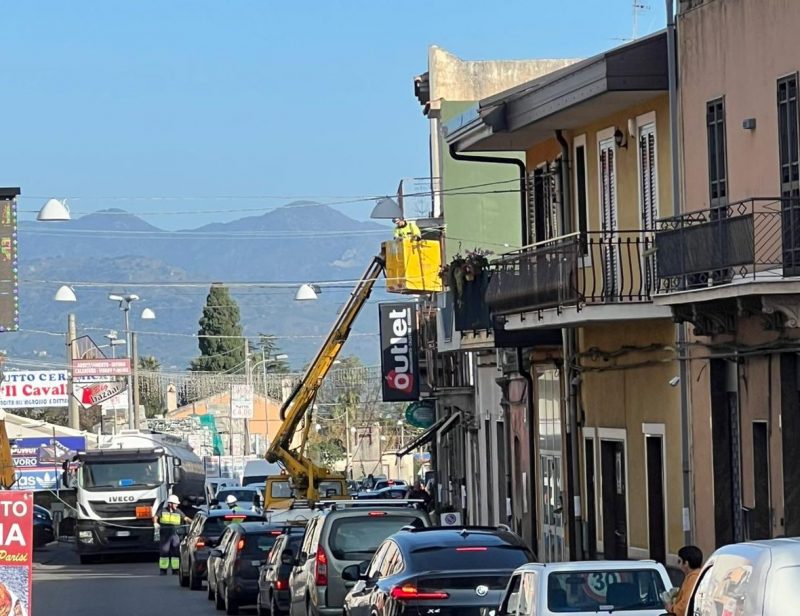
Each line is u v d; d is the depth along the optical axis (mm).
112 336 139000
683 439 39938
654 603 22469
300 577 38094
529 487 56469
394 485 109750
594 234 44375
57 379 129750
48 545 112125
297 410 83562
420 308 79750
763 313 34062
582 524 49688
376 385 174250
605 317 41531
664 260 37188
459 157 55188
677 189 39906
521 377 57625
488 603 26641
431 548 28031
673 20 39969
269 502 84000
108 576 76375
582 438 49688
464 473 72625
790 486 33844
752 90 35906
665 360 41688
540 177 53375
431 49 83562
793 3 34000
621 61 40781
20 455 118938
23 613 27438
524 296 46031
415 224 79500
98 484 90562
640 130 43438
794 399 34031
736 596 15375
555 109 45188
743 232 33406
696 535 39469
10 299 60406
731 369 37719
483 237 76562
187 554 64312
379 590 28188
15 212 60312
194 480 112938
